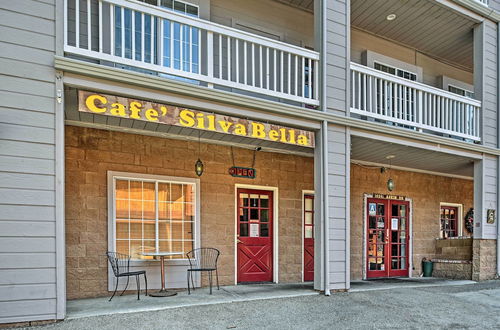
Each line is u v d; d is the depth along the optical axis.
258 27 7.00
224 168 6.55
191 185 6.26
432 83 9.38
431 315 4.98
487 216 7.55
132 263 5.65
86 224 5.38
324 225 5.61
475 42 7.76
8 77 3.82
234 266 6.48
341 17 6.05
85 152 5.47
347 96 5.97
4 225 3.70
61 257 3.91
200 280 6.12
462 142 7.14
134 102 4.44
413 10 7.19
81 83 4.12
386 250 8.46
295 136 5.56
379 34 8.22
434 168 8.84
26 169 3.83
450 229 9.73
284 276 6.95
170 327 3.97
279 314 4.61
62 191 3.96
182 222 6.13
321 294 5.58
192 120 4.77
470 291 6.45
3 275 3.66
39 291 3.79
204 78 4.85
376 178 8.41
